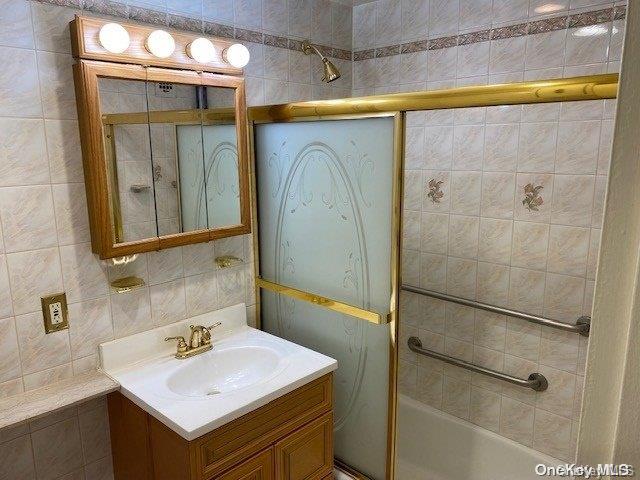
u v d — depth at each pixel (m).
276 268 2.24
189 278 2.06
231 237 2.19
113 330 1.86
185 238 1.92
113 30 1.60
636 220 0.31
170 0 1.87
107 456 1.94
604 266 0.32
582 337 2.12
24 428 1.71
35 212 1.62
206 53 1.83
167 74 1.78
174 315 2.04
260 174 2.21
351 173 1.83
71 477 1.85
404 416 2.79
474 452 2.54
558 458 2.30
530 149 2.13
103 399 1.89
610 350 0.33
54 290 1.69
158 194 1.83
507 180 2.22
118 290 1.80
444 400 2.66
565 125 2.02
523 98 1.37
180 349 1.94
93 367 1.82
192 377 1.90
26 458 1.73
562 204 2.08
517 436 2.42
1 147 1.52
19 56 1.53
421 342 2.69
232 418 1.54
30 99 1.56
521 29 2.07
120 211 1.73
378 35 2.54
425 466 2.71
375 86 2.61
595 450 0.35
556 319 2.18
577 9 1.91
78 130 1.67
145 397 1.62
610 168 0.31
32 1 1.54
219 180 2.01
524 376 2.33
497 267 2.33
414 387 2.78
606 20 1.85
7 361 1.62
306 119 1.92
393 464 1.94
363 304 1.91
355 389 2.03
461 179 2.37
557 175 2.07
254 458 1.65
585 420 0.35
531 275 2.23
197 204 1.95
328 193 1.94
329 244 1.98
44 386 1.71
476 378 2.52
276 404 1.70
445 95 1.51
